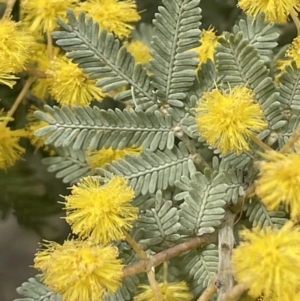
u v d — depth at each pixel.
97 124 0.16
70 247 0.15
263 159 0.16
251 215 0.16
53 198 0.18
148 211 0.16
